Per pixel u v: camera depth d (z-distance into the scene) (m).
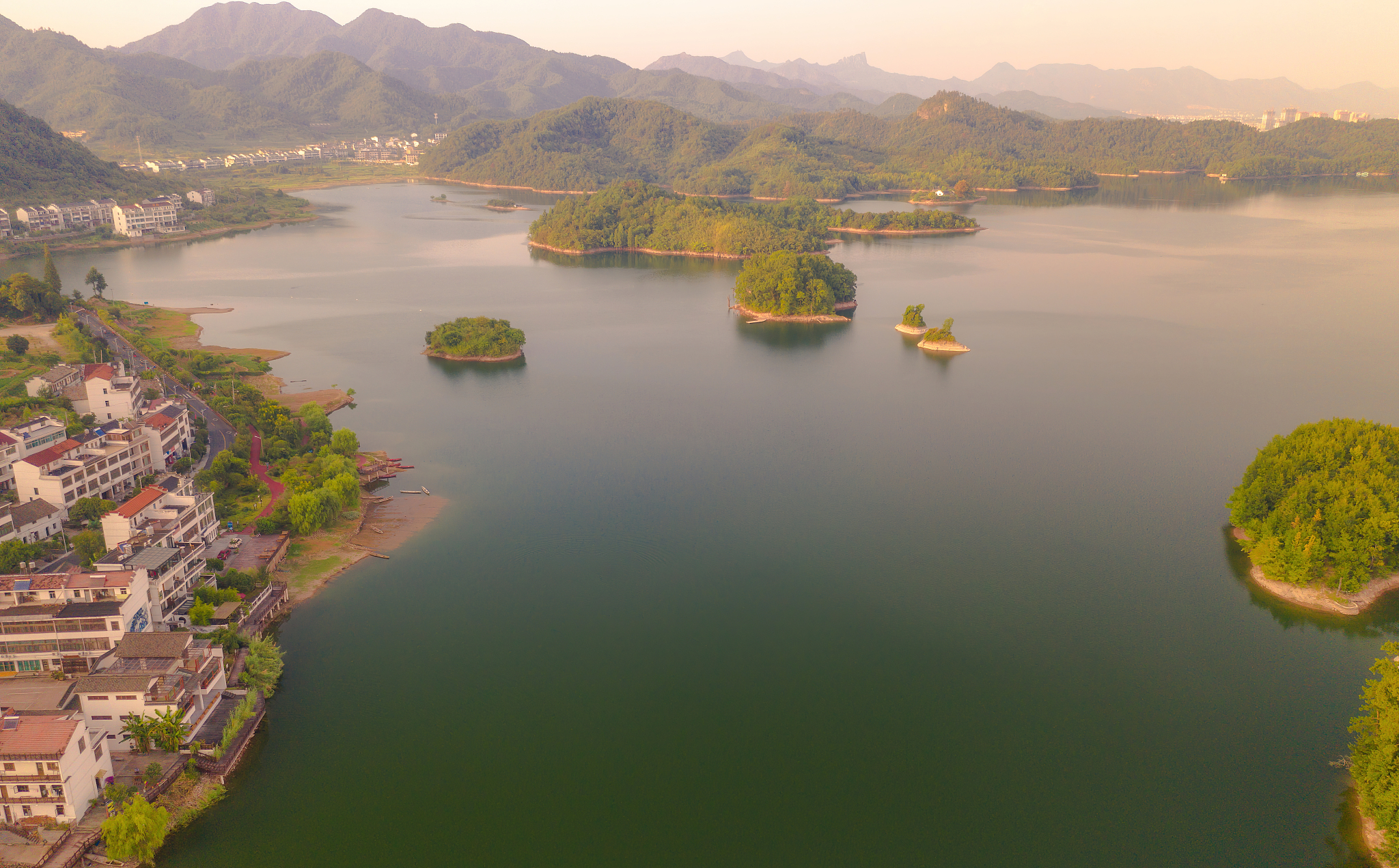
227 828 101.31
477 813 104.44
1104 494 193.62
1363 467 154.88
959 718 121.44
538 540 170.50
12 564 138.88
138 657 110.62
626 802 106.69
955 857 99.94
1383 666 106.25
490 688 126.12
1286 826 103.94
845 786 109.62
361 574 156.25
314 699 122.94
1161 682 129.25
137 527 139.38
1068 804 107.31
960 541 171.38
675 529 175.50
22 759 92.25
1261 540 155.62
